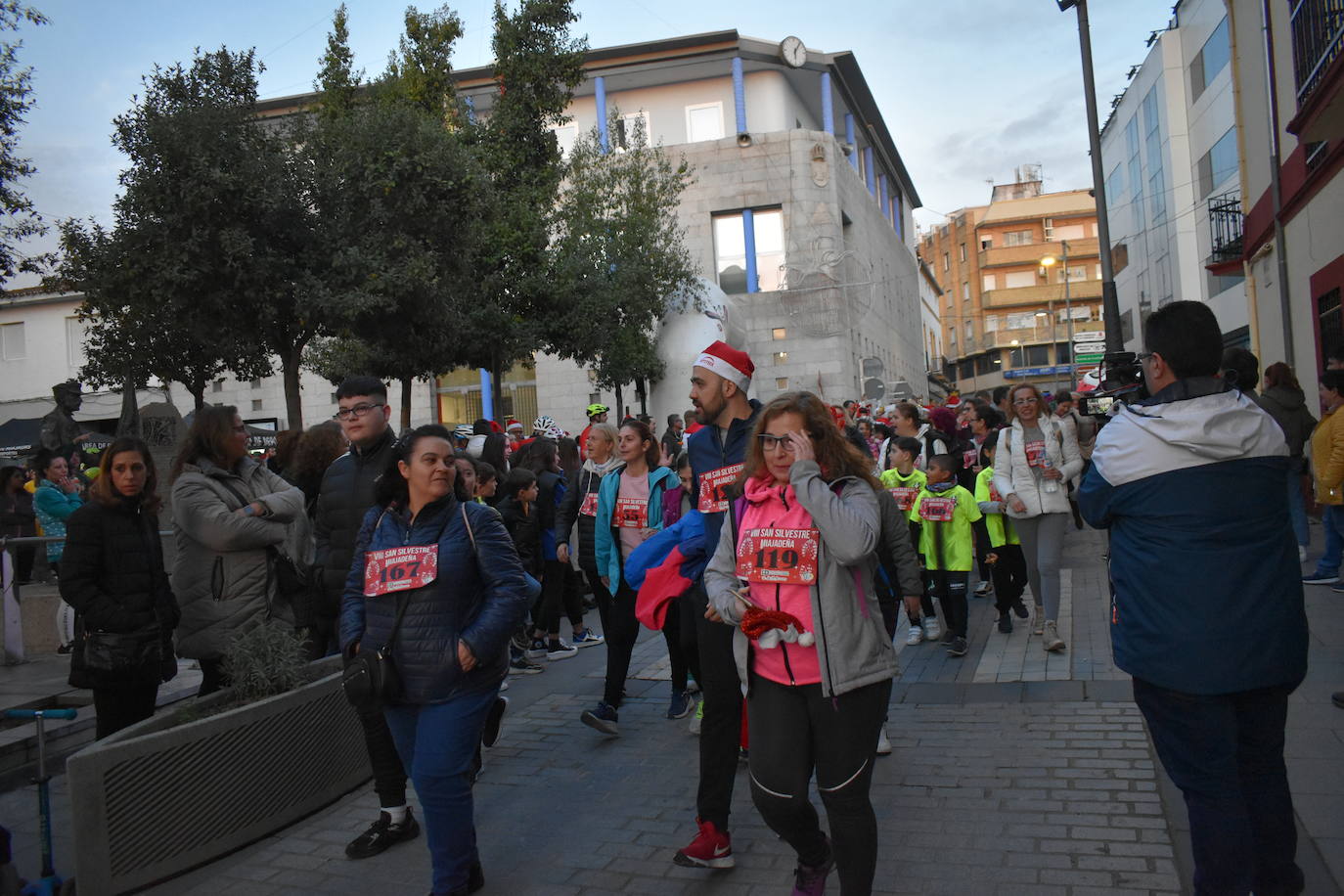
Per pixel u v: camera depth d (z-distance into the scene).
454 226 14.28
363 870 4.15
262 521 5.09
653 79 36.31
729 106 36.34
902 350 50.97
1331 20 10.04
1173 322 2.95
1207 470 2.83
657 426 25.91
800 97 39.00
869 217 41.78
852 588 3.23
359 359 17.83
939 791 4.55
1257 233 15.88
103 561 4.74
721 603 3.38
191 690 6.86
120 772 4.00
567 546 7.13
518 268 19.70
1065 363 75.25
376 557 3.87
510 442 12.77
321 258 12.62
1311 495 12.55
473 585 3.87
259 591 5.19
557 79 20.50
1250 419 2.84
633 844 4.21
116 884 3.96
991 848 3.88
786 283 33.88
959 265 81.06
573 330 20.48
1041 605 7.65
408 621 3.74
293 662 4.84
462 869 3.72
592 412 11.23
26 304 32.62
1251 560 2.80
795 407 3.42
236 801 4.41
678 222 34.50
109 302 11.82
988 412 10.10
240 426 5.31
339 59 17.50
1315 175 12.11
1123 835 3.91
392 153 13.16
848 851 3.13
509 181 19.95
